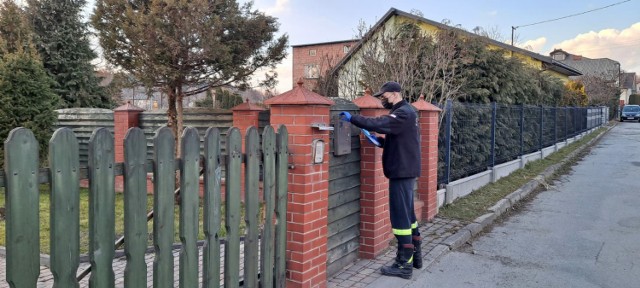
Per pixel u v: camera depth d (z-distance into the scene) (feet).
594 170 39.58
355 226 15.37
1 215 21.30
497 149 32.78
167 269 8.30
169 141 8.22
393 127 13.25
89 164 6.96
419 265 14.89
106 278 7.29
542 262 15.96
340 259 14.46
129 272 7.64
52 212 6.51
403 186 13.78
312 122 11.47
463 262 15.84
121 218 19.29
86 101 54.75
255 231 10.45
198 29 22.62
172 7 21.90
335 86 38.01
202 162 9.11
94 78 55.62
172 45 22.31
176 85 24.63
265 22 25.93
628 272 15.01
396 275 14.08
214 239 9.35
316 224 11.94
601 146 62.80
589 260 16.19
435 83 29.27
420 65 31.35
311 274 11.84
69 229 6.75
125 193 7.49
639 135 83.41
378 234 15.72
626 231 20.06
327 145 12.26
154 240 8.05
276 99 11.65
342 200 14.34
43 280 13.30
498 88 34.47
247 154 10.03
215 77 25.45
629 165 42.50
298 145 11.43
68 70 53.26
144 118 28.30
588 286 13.83
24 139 6.15
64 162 6.64
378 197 15.56
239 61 25.64
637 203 25.99
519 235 19.47
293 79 62.18
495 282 14.06
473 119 27.86
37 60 28.27
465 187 25.71
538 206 25.46
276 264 11.24
